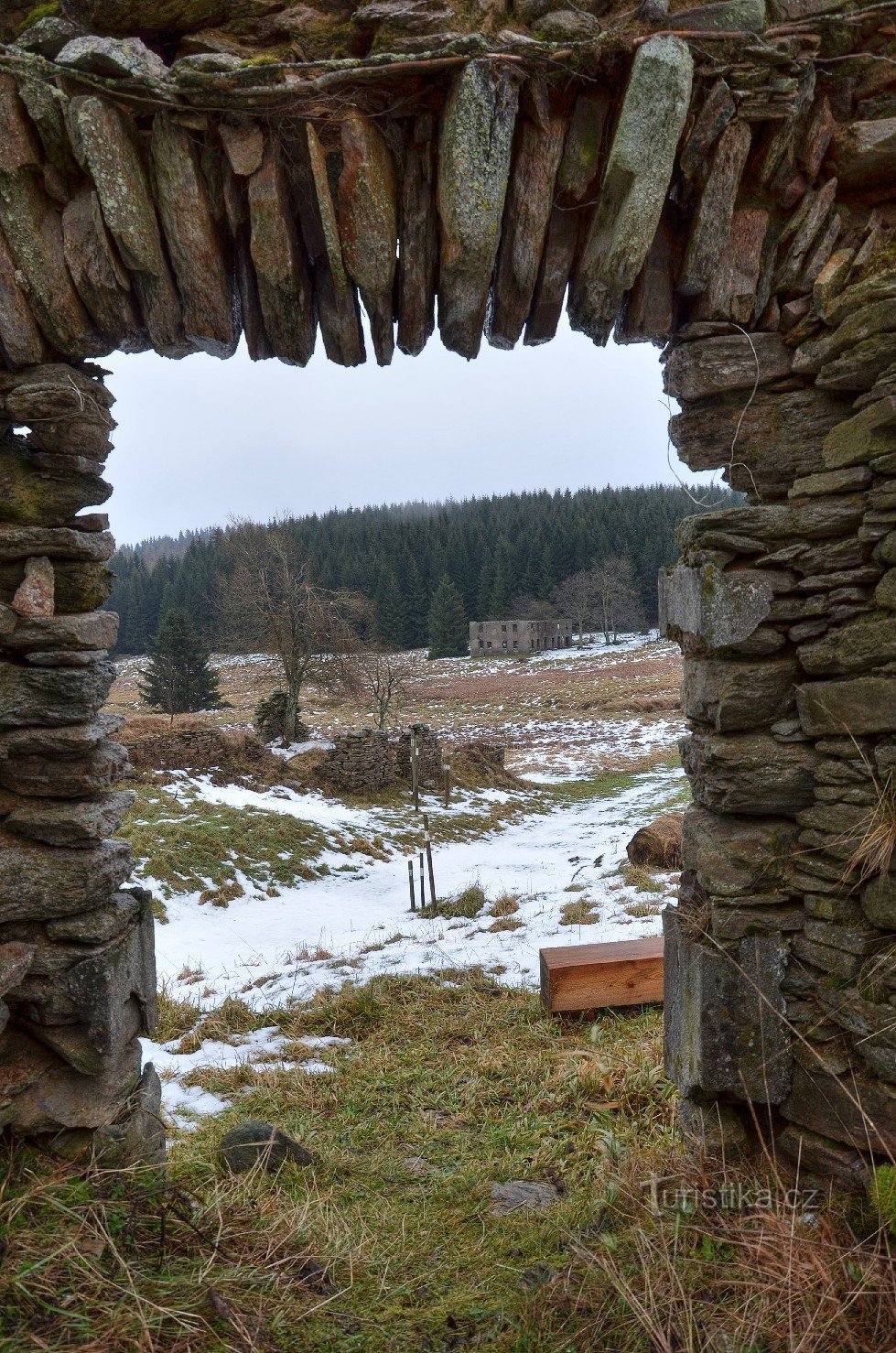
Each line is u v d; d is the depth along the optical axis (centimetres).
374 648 2716
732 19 233
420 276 259
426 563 7388
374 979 624
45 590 249
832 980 232
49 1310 187
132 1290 196
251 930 976
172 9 236
